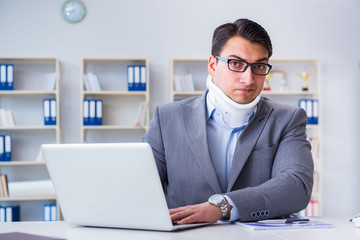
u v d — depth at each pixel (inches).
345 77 211.2
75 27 198.2
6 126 187.3
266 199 56.8
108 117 199.6
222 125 68.2
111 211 51.6
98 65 199.5
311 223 53.7
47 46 196.7
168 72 201.9
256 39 61.7
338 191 210.2
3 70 186.7
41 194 188.9
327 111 210.5
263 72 63.6
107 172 49.9
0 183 183.5
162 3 202.1
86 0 199.0
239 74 63.0
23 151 195.8
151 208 48.9
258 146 65.2
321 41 210.1
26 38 195.8
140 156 47.3
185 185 66.4
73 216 54.6
